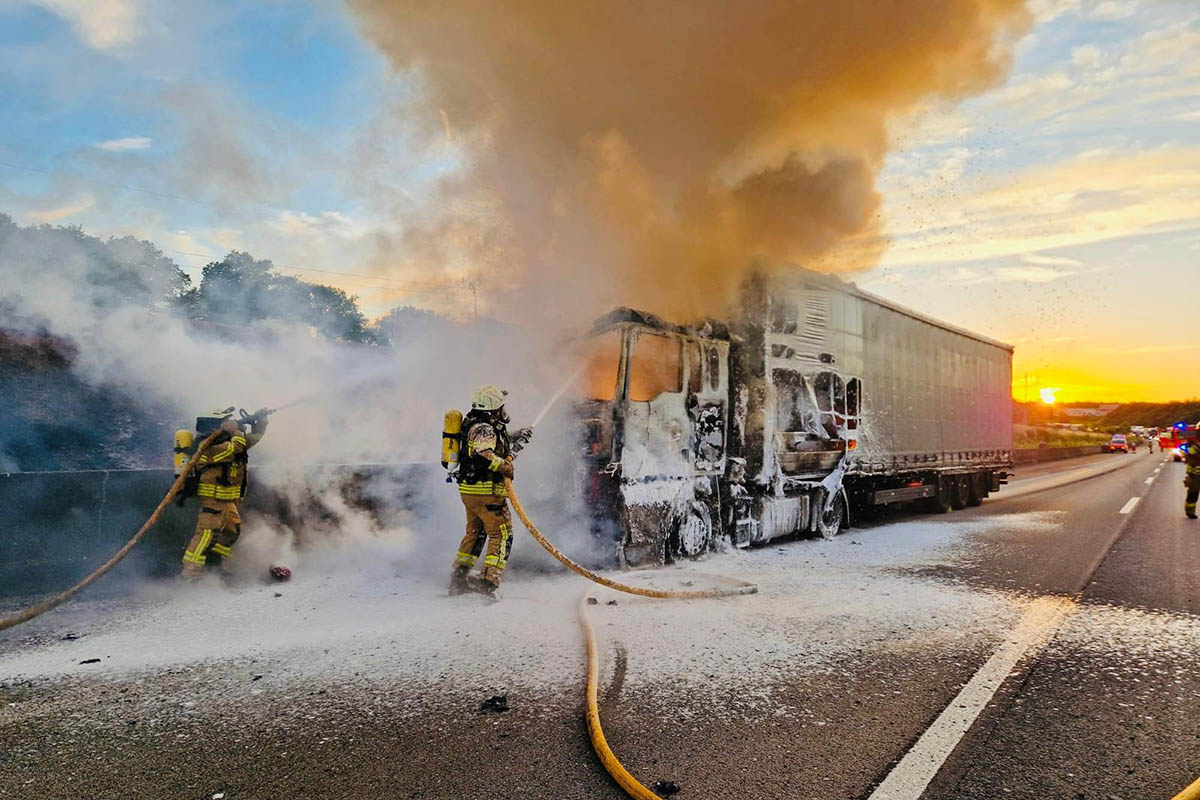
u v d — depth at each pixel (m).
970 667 3.69
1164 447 56.91
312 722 2.93
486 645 3.95
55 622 4.35
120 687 3.30
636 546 6.10
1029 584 5.75
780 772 2.54
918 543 8.01
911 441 10.25
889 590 5.48
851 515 9.24
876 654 3.89
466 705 3.12
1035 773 2.56
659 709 3.09
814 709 3.12
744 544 7.16
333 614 4.56
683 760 2.62
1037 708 3.16
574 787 2.42
